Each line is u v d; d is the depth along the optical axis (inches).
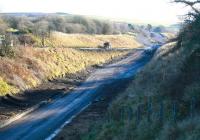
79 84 2726.4
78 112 1878.7
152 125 1120.8
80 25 6505.9
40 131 1596.9
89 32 6628.9
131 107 1462.8
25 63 2748.5
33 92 2372.0
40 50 3186.5
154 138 1040.2
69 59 3452.3
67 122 1706.4
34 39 4069.9
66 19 6643.7
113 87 2534.5
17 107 1989.4
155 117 1182.9
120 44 5959.6
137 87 1859.0
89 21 6771.7
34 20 6008.9
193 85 1256.8
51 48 3410.4
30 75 2591.0
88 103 2082.9
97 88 2539.4
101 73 3245.6
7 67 2456.9
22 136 1537.9
